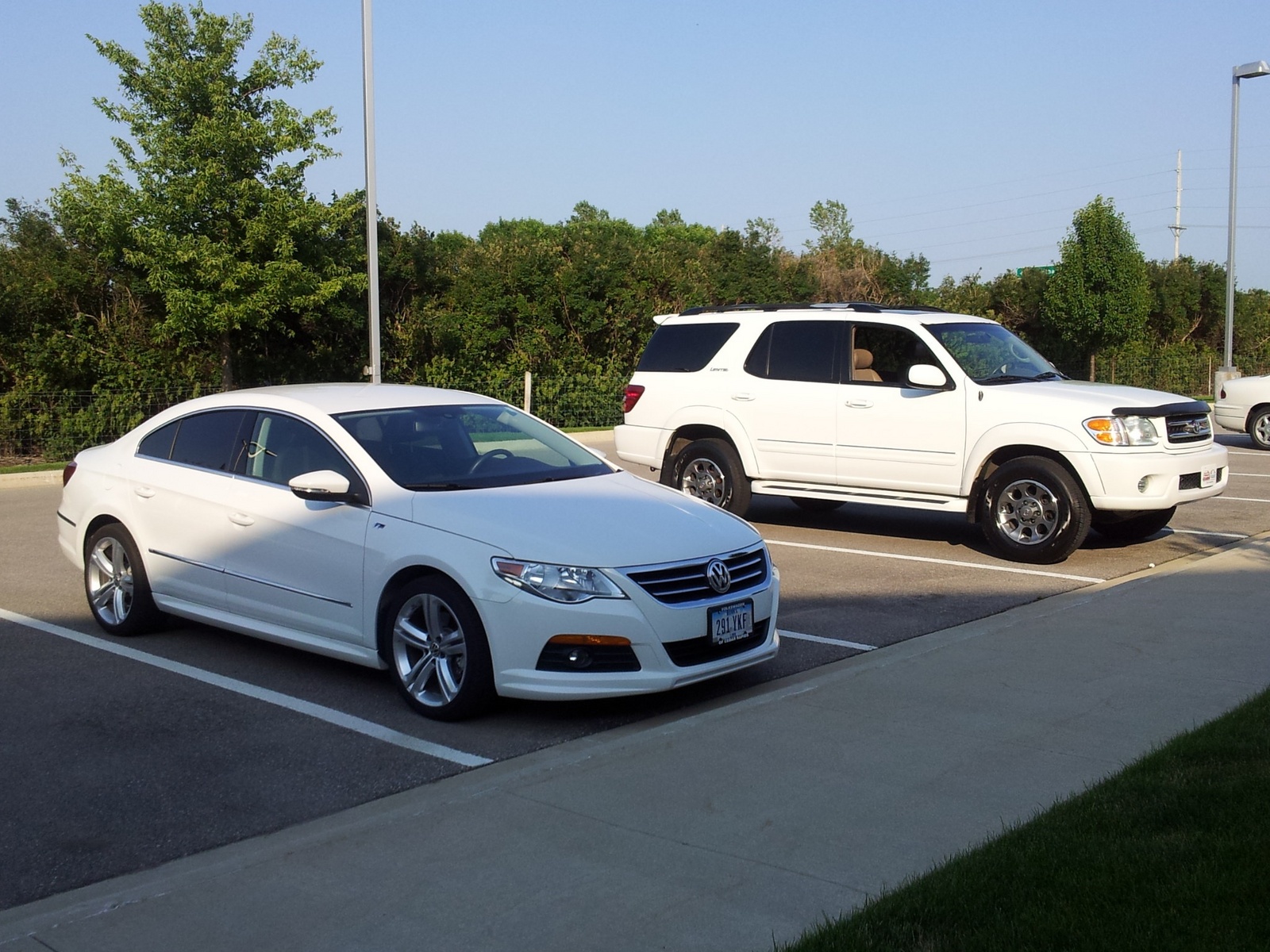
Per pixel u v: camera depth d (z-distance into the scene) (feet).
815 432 35.01
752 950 10.71
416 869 12.53
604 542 18.11
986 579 29.22
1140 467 29.71
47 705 19.36
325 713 18.88
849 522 39.52
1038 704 18.21
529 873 12.40
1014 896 11.11
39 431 63.05
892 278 144.66
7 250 72.59
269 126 66.49
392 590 19.10
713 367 37.60
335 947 10.91
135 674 21.26
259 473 21.66
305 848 13.08
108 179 63.41
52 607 27.02
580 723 18.30
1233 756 14.89
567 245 104.01
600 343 98.89
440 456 21.01
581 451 23.20
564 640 17.39
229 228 65.77
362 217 77.25
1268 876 11.24
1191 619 23.58
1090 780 14.89
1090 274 119.65
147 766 16.48
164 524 22.84
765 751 16.16
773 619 19.88
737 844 13.08
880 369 34.37
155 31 63.93
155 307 73.00
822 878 12.20
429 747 17.22
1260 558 29.86
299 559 20.33
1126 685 19.16
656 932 11.07
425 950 10.82
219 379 71.41
